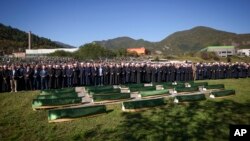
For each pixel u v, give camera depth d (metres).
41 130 9.56
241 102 14.61
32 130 9.55
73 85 20.52
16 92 17.41
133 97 16.00
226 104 13.99
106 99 14.19
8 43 164.00
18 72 18.25
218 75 27.64
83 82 20.95
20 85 18.61
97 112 11.47
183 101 14.28
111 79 21.50
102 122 10.53
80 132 9.33
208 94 17.28
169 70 24.22
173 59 86.75
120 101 14.60
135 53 117.50
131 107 12.20
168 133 9.20
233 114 11.85
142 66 22.98
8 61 48.22
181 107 13.09
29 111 12.27
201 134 9.16
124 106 12.23
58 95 14.41
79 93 17.34
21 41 189.75
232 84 22.89
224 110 12.59
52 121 10.48
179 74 24.92
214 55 92.75
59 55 81.88
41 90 17.47
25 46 168.88
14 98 15.27
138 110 12.36
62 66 20.20
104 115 11.59
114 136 8.92
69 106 13.23
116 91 16.34
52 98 13.34
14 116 11.36
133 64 22.92
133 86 18.64
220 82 24.34
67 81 20.14
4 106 13.32
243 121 10.76
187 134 9.13
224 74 27.97
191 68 25.83
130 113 11.90
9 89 18.20
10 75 17.97
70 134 9.14
